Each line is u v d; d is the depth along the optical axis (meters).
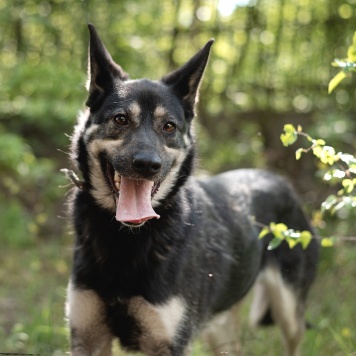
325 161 4.60
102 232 4.96
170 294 4.98
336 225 9.33
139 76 10.73
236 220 5.90
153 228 4.96
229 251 5.71
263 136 11.82
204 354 6.70
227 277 5.73
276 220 6.46
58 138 10.88
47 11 10.95
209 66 11.93
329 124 9.61
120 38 10.59
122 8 10.72
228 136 11.96
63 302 7.79
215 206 5.78
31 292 8.15
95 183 5.02
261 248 6.23
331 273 8.69
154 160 4.63
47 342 6.59
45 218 9.86
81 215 5.11
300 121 11.71
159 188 5.02
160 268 4.95
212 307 5.68
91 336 5.09
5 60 11.52
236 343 6.55
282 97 11.98
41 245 10.07
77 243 5.14
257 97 11.99
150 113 4.92
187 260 5.14
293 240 4.79
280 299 6.47
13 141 9.14
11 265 9.33
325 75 11.69
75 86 9.38
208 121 12.08
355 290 8.23
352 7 11.32
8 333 7.07
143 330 5.00
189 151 5.19
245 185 6.34
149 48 11.33
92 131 4.99
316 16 11.66
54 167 11.30
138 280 4.93
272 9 11.75
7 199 10.85
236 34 11.93
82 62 10.59
